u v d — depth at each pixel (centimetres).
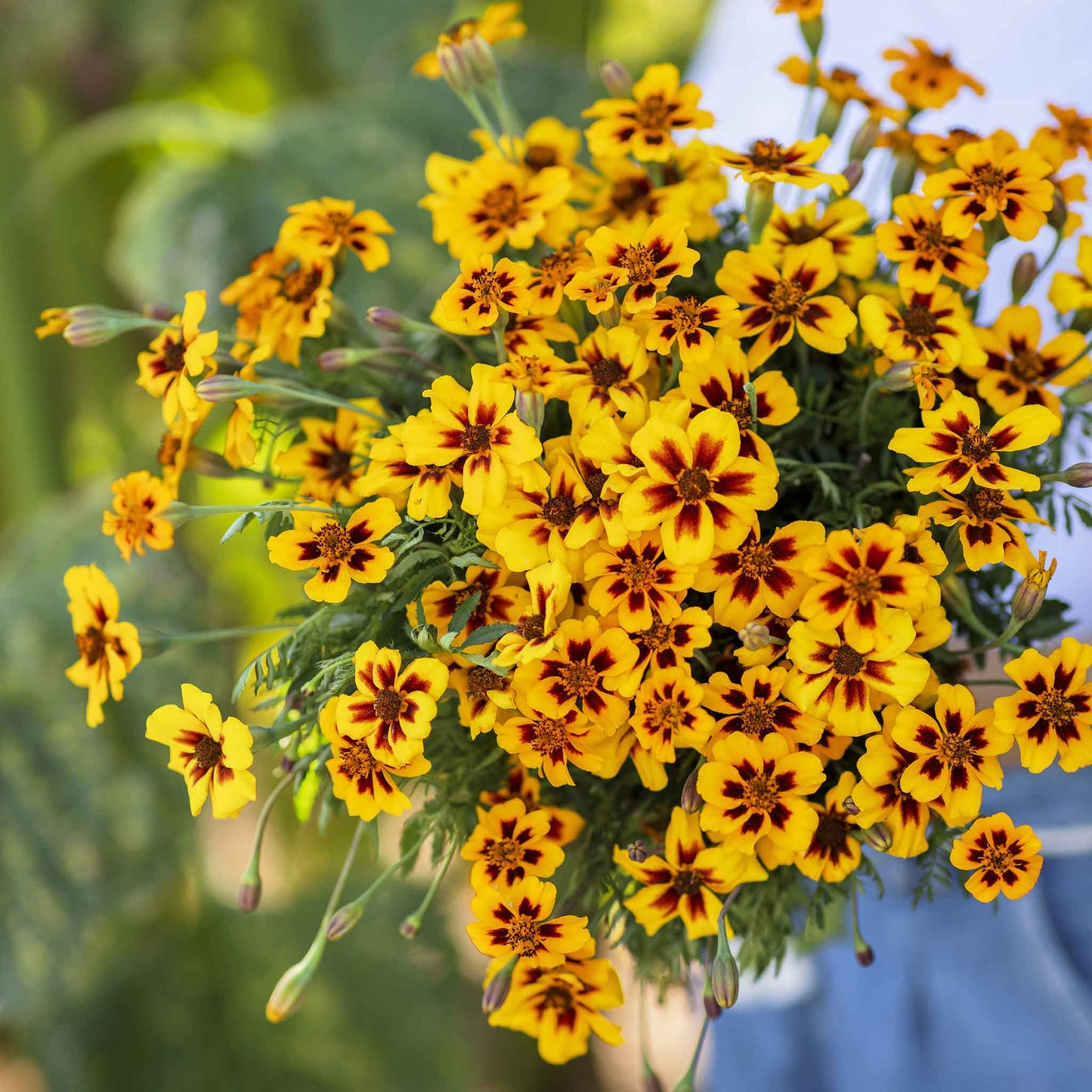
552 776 65
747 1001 94
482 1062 155
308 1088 127
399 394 72
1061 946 82
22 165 143
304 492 70
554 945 66
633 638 66
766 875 66
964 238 68
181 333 69
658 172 71
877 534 65
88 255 151
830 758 67
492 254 70
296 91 150
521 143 73
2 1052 157
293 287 71
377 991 127
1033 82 117
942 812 65
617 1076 160
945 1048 84
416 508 66
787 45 126
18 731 119
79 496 142
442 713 68
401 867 69
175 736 67
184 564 130
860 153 72
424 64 76
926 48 75
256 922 130
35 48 138
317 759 67
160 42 143
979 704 72
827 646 65
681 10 176
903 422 69
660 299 66
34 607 124
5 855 118
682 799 66
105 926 122
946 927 84
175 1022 127
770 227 70
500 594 67
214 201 124
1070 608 71
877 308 67
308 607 69
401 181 121
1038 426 66
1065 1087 81
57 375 148
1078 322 71
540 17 144
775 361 70
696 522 65
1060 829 81
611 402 66
